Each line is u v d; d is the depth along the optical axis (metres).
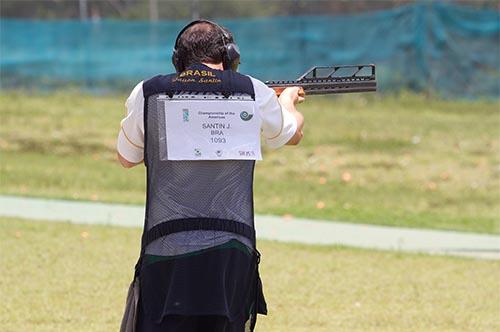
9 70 61.00
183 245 10.30
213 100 10.46
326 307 18.47
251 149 10.46
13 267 20.69
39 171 35.62
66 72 61.22
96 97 59.12
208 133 10.40
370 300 19.06
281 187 33.94
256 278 10.73
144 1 73.75
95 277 20.11
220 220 10.41
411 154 41.62
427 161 40.00
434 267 22.19
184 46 10.77
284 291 19.45
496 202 32.72
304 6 74.62
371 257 23.06
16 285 19.33
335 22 59.88
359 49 59.91
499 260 23.28
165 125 10.38
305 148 42.19
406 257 23.20
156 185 10.50
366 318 17.77
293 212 29.14
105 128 46.94
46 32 61.03
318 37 59.84
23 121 48.03
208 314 10.21
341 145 43.28
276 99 10.77
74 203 29.53
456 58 59.84
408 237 26.16
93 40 61.12
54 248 22.56
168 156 10.32
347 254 23.34
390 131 47.81
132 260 21.62
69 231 24.72
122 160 10.86
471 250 24.59
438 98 59.41
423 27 59.75
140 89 10.57
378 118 52.31
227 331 10.36
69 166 37.22
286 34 60.00
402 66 60.00
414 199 32.72
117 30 61.12
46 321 17.14
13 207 28.47
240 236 10.44
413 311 18.33
